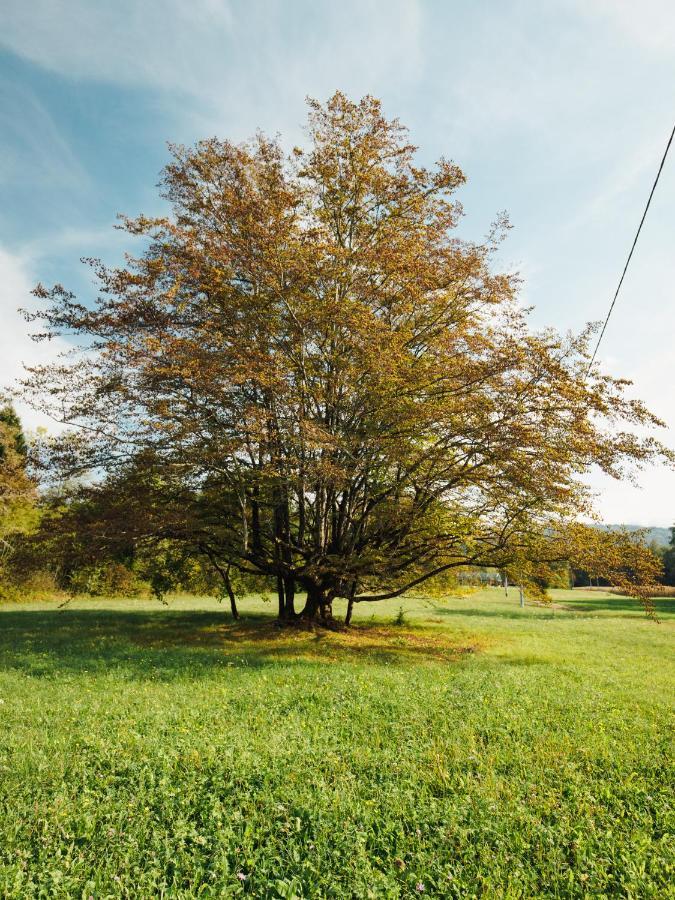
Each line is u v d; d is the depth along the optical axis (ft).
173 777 18.48
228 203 49.75
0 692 29.53
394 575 60.18
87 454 51.11
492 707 28.12
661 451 41.24
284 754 20.34
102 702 27.37
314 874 13.56
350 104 56.44
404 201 56.70
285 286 48.67
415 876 13.53
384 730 24.11
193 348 44.14
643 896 13.02
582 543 49.47
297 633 59.41
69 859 13.82
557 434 46.06
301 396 48.91
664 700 31.40
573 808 17.16
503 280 52.21
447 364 50.19
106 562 57.98
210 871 13.57
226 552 62.28
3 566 60.95
